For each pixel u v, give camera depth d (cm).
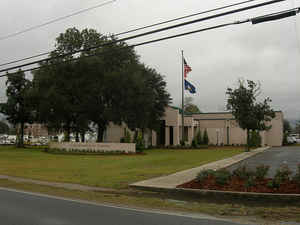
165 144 4922
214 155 2830
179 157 2638
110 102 3959
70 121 4347
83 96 3778
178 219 773
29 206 909
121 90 3731
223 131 5369
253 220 787
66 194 1126
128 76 3706
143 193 1158
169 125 4747
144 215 810
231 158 2450
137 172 1681
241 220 784
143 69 4309
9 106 4884
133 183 1305
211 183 1193
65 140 4278
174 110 4709
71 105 3850
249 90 3228
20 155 3098
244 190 1073
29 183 1384
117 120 3841
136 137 3669
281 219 800
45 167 2002
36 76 4056
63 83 3844
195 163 2097
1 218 761
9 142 7344
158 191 1177
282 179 1134
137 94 3866
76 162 2319
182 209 907
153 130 4731
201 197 1081
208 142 5225
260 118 3256
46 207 897
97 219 756
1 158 2728
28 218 761
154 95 4106
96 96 3819
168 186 1200
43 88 3909
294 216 829
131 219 761
